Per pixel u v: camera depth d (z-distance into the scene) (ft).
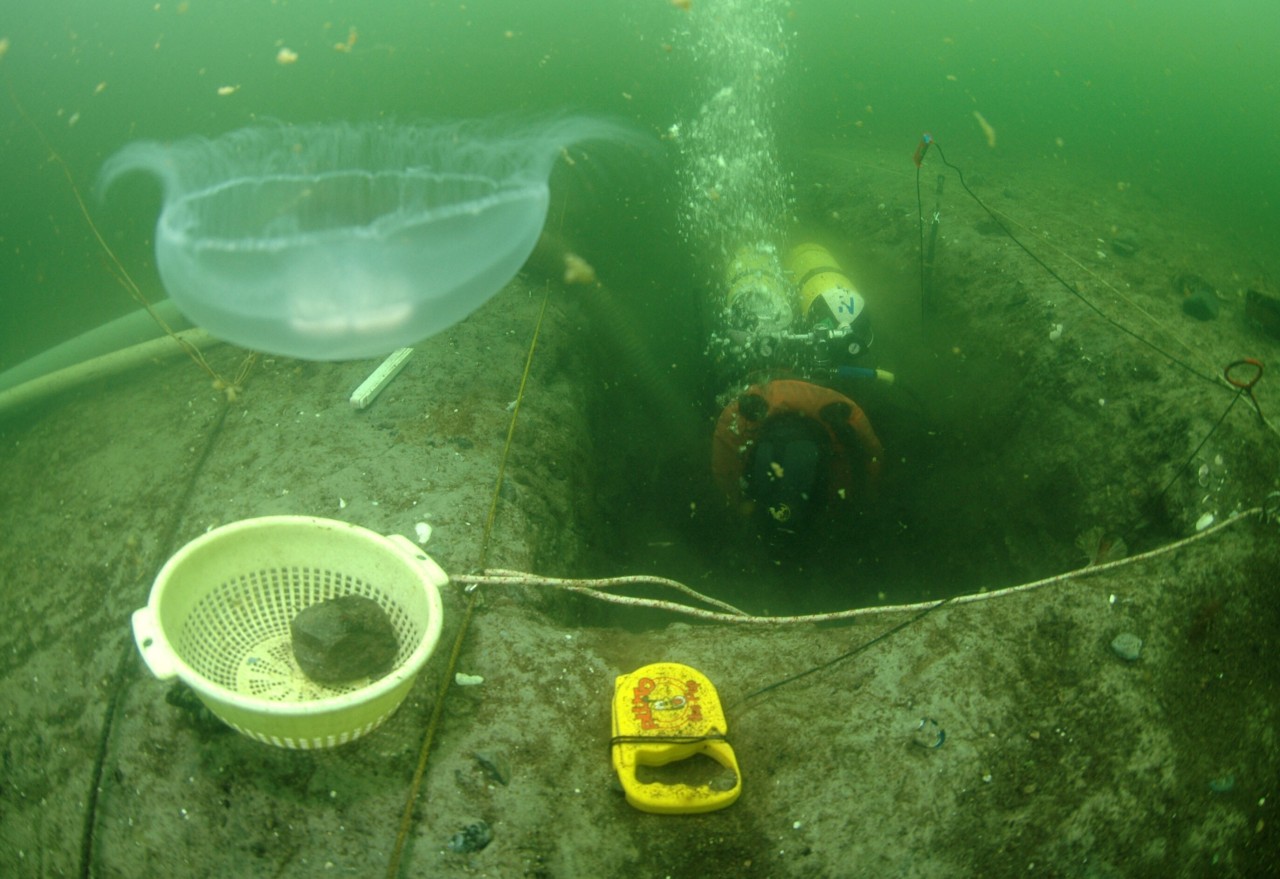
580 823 3.07
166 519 4.24
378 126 3.10
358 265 3.02
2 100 16.44
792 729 3.34
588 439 5.39
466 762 3.18
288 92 17.83
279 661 3.28
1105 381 5.01
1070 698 3.45
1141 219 8.39
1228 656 3.67
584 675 3.49
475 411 4.75
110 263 9.68
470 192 3.18
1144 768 3.29
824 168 10.01
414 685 3.36
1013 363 5.59
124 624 3.79
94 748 3.36
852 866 3.03
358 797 3.08
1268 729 3.49
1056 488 4.87
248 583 3.32
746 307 6.12
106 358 5.47
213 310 3.17
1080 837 3.13
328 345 3.40
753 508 5.21
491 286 3.71
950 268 6.77
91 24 19.49
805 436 4.93
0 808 3.34
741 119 15.52
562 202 9.95
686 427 6.82
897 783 3.20
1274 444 4.39
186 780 3.13
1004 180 9.41
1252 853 3.20
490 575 3.69
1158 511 4.33
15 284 9.69
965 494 5.44
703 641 3.72
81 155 14.16
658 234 9.63
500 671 3.46
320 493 4.22
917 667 3.53
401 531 4.00
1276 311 5.38
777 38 28.48
